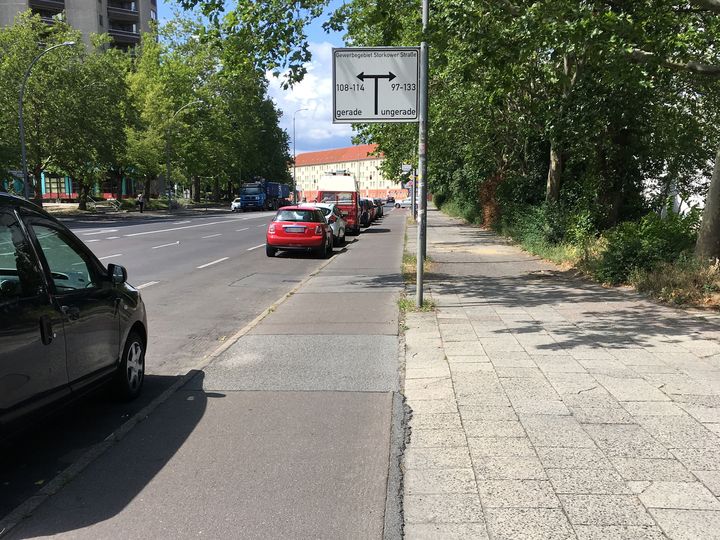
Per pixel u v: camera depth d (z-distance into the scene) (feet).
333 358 20.22
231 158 217.97
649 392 15.70
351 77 27.25
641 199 56.03
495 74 38.22
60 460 12.80
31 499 10.83
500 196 79.36
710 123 58.13
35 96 128.98
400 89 27.35
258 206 202.28
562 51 30.66
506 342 21.50
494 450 12.40
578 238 48.70
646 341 21.09
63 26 139.44
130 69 205.46
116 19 279.90
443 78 63.05
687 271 29.84
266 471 11.87
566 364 18.48
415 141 83.30
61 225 14.56
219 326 26.91
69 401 13.25
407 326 24.70
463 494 10.60
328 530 9.62
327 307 29.81
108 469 12.07
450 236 79.66
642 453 12.05
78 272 14.62
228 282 40.81
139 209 171.73
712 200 30.83
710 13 45.01
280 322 26.35
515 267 45.14
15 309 11.29
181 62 199.52
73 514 10.29
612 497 10.30
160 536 9.57
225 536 9.53
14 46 128.06
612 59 35.58
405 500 10.50
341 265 49.67
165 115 177.68
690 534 9.11
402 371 18.62
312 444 13.16
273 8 37.93
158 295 35.35
